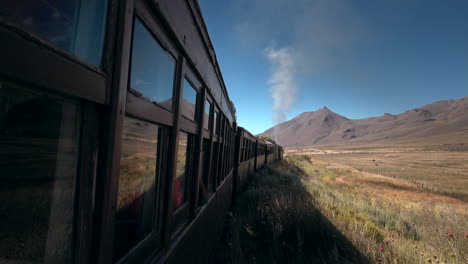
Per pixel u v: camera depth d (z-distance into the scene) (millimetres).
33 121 769
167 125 1671
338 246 4926
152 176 1601
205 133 3098
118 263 1177
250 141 12117
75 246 878
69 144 864
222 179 5133
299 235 4754
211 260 3838
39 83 664
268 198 7586
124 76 1040
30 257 785
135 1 1099
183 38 1780
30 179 774
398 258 4594
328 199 9242
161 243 1740
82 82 816
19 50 613
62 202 854
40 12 729
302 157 52750
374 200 11227
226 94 4836
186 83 2145
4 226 741
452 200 14016
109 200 995
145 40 1279
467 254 5133
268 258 4391
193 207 2672
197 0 1991
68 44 819
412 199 13617
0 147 710
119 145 1038
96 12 910
